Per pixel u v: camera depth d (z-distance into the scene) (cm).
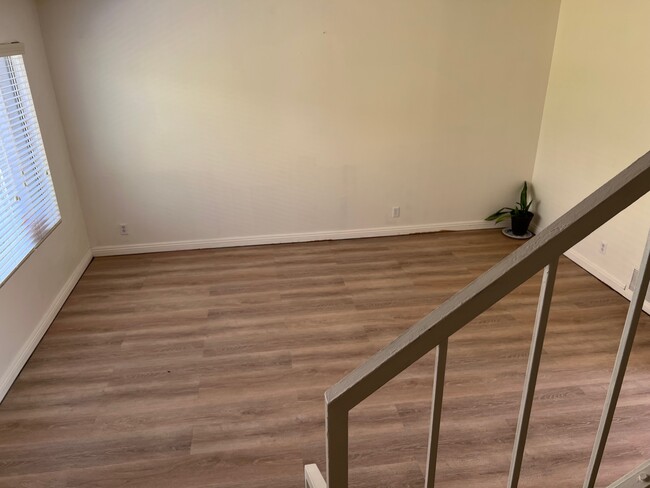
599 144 388
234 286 402
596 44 382
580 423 257
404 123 451
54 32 379
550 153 456
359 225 487
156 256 457
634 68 345
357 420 262
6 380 288
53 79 392
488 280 68
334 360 312
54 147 388
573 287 388
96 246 455
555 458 237
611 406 83
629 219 360
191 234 465
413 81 437
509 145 474
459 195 489
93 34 383
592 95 392
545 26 431
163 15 386
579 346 317
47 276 357
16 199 315
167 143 427
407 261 442
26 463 240
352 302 377
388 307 370
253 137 436
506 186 492
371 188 473
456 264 435
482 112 457
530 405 83
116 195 439
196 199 452
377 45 420
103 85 400
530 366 79
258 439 253
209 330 344
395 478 229
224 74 411
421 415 265
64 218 397
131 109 411
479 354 311
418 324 72
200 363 310
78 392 287
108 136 417
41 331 336
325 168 458
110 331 344
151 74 402
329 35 411
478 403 272
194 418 267
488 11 421
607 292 380
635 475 87
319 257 451
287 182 458
